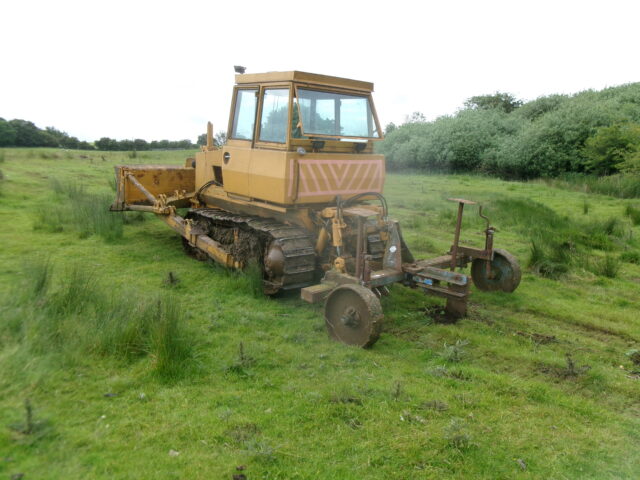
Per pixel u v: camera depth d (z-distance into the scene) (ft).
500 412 12.47
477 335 17.25
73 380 12.77
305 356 15.07
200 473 9.68
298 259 19.25
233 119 22.43
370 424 11.63
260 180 20.16
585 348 16.79
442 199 46.26
